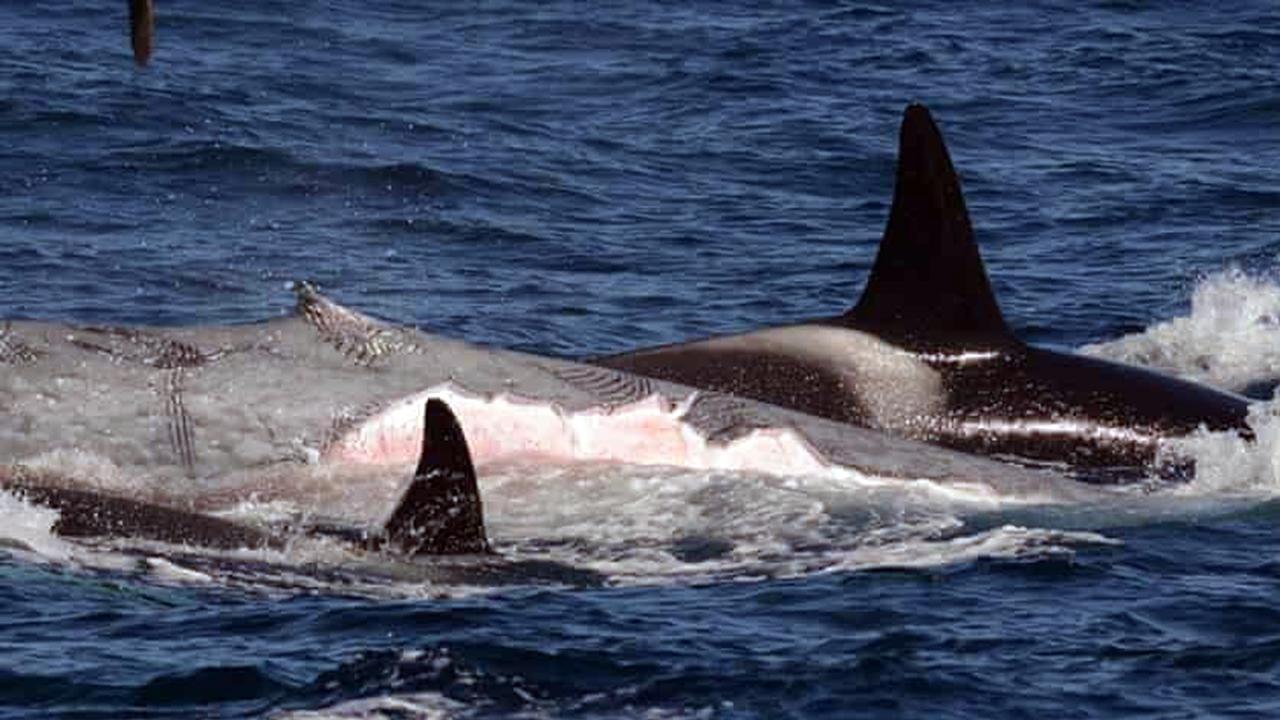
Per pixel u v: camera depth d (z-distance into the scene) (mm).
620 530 43625
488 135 86250
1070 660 37438
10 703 35719
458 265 68562
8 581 39844
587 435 45156
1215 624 39031
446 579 40375
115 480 43156
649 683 36438
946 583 41125
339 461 43969
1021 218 75812
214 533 41469
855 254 71312
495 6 111562
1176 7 114125
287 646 37625
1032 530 44531
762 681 36500
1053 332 62438
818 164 83625
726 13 112062
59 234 69562
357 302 63656
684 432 45625
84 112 83812
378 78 95375
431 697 35812
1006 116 91625
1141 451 49344
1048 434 49531
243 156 79875
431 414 40031
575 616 39031
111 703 35719
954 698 35969
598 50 102938
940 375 50156
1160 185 80312
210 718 35219
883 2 115125
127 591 39750
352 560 40719
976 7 114312
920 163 50750
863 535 44031
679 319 63219
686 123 89750
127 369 44219
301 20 105125
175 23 102250
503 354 45844
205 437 43750
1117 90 96062
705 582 41281
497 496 44062
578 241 71875
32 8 103812
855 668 36938
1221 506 46531
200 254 68188
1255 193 79062
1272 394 56594
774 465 45750
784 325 51312
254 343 44906
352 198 76188
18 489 42250
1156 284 67500
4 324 44656
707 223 75000
